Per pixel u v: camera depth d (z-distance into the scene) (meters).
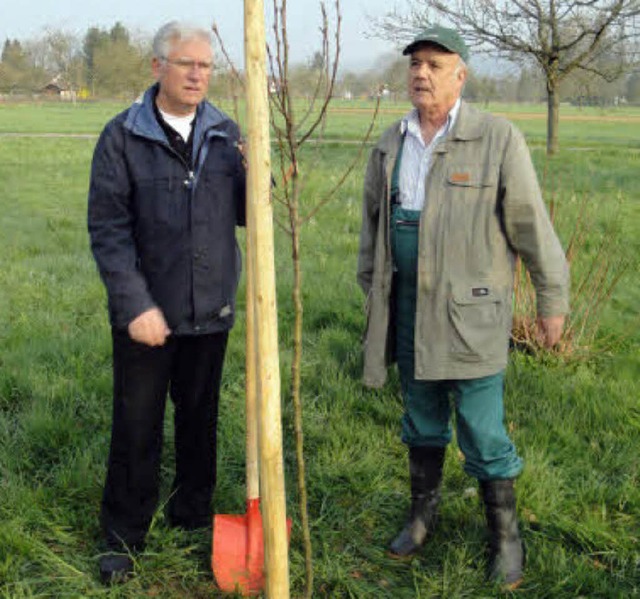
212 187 2.67
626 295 6.82
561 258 2.72
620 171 16.55
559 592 2.88
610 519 3.39
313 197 12.08
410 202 2.77
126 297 2.58
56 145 25.36
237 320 5.84
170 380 2.96
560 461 3.87
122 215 2.63
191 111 2.63
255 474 2.76
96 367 4.93
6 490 3.38
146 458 2.87
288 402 4.41
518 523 3.21
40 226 10.42
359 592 2.85
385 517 3.37
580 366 5.09
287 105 2.11
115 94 77.06
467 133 2.65
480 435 2.82
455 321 2.70
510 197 2.62
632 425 4.18
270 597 2.26
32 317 5.93
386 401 4.39
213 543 2.81
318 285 6.98
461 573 2.94
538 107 80.38
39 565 2.98
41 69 89.12
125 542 2.93
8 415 4.22
